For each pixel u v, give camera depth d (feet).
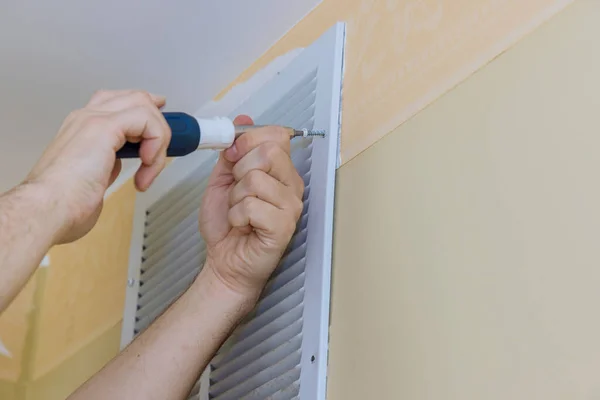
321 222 2.52
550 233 1.67
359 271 2.32
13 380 4.92
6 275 1.76
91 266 4.69
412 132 2.26
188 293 2.73
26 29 3.38
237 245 2.63
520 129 1.83
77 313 4.66
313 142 2.71
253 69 3.51
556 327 1.60
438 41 2.25
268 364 2.56
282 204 2.47
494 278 1.79
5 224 1.80
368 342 2.19
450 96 2.13
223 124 2.35
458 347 1.86
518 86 1.87
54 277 5.11
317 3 3.12
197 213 3.36
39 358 4.90
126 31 3.38
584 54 1.69
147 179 2.09
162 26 3.33
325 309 2.39
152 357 2.57
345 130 2.63
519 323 1.69
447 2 2.26
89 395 2.48
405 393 1.99
